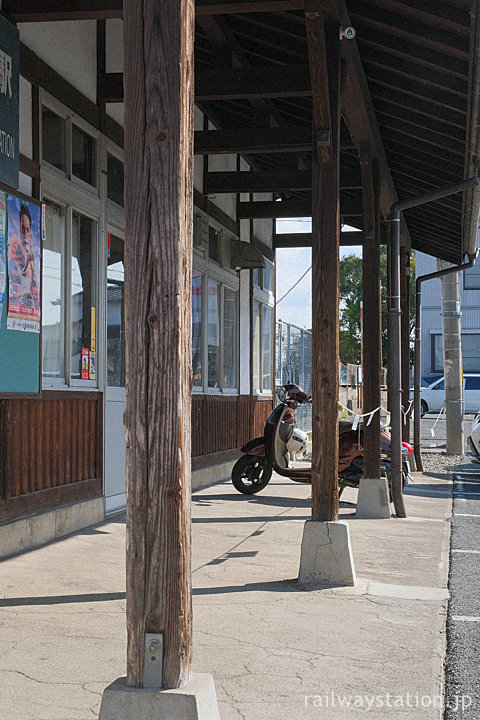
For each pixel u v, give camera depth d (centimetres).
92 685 382
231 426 1438
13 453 669
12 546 666
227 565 668
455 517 991
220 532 831
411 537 827
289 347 1919
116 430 906
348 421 1095
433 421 3127
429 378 3534
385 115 873
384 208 1173
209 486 1262
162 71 288
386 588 597
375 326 983
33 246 687
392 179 1116
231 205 1418
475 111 675
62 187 765
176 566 283
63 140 783
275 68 811
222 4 638
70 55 789
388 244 1101
